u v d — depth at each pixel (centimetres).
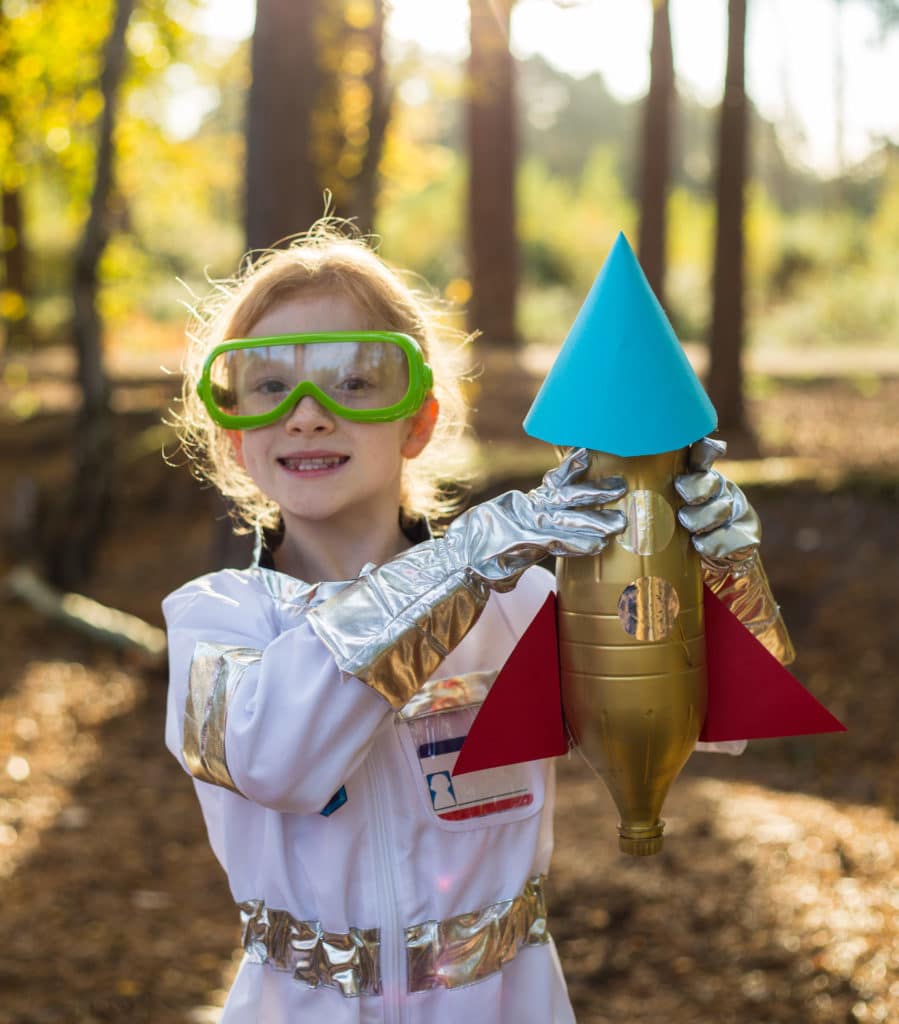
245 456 147
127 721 634
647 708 123
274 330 148
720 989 343
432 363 164
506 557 125
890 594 697
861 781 539
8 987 358
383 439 144
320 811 140
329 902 141
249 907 148
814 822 460
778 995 337
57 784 543
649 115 1337
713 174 1074
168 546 972
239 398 144
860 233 2786
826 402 1322
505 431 1055
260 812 147
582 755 132
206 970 376
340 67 797
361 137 838
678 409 121
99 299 872
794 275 2688
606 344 123
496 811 149
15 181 988
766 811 474
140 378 1430
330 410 139
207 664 135
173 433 1109
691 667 125
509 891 149
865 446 1057
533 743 132
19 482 1139
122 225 1223
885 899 384
